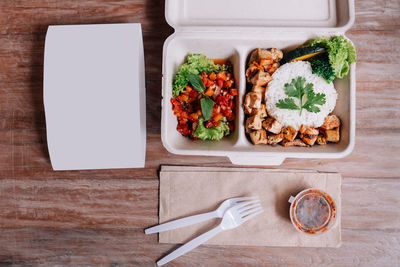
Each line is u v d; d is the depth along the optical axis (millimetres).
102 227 799
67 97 738
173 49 755
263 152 732
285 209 792
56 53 743
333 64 732
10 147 800
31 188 800
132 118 739
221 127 760
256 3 763
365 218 795
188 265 796
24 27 800
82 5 797
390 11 794
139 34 756
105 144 748
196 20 763
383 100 794
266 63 757
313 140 750
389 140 793
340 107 757
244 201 794
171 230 794
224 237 794
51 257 799
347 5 747
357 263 794
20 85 800
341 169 795
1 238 797
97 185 798
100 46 744
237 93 766
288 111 757
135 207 798
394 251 793
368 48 794
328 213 767
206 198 794
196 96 764
